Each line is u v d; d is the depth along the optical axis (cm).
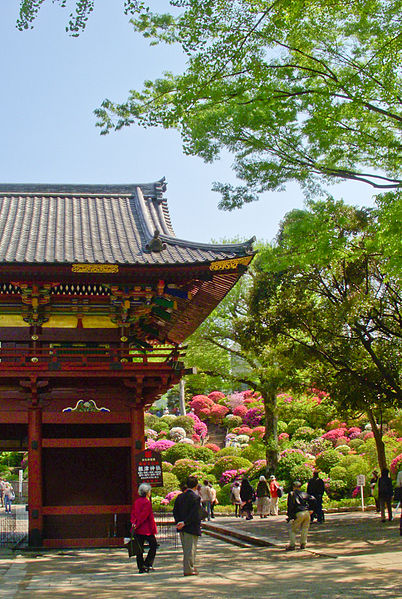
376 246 1611
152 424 5275
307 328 2250
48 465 1683
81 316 1767
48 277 1644
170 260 1695
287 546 1609
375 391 2123
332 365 2227
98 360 1731
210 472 3662
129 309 1764
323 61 1551
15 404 1659
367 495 3005
